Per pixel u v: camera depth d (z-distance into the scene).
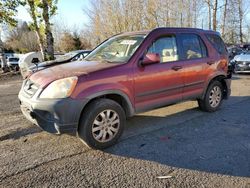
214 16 25.47
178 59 5.48
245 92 8.91
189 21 35.34
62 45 44.34
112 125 4.51
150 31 5.21
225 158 4.09
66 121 4.04
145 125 5.57
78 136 4.41
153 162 4.00
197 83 5.88
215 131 5.21
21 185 3.44
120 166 3.89
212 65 6.18
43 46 16.39
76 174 3.68
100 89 4.27
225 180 3.50
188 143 4.66
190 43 5.80
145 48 4.94
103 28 37.03
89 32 42.41
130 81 4.65
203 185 3.39
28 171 3.77
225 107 6.93
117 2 35.12
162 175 3.64
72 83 4.08
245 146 4.51
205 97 6.23
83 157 4.18
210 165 3.89
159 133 5.13
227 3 31.45
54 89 4.08
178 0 34.72
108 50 5.40
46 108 4.04
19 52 46.69
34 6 15.73
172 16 35.03
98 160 4.08
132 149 4.45
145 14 34.41
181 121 5.80
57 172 3.74
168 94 5.29
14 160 4.09
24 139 4.89
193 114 6.28
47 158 4.15
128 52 4.96
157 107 5.18
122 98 4.63
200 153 4.27
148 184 3.43
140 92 4.82
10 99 8.43
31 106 4.20
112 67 4.52
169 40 5.40
